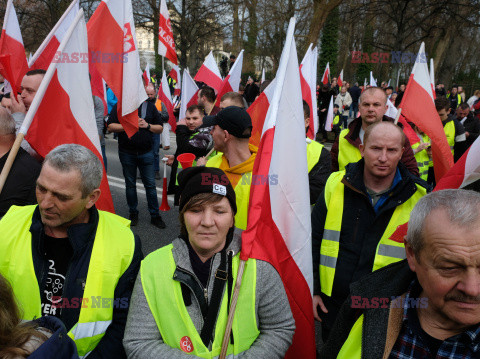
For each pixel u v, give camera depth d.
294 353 1.93
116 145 9.87
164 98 7.71
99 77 5.13
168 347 1.40
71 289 1.56
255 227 1.63
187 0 22.88
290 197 1.92
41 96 2.21
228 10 24.73
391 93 11.23
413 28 15.57
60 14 17.97
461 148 5.02
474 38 29.36
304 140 1.96
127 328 1.46
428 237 1.07
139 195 6.12
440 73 24.78
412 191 2.05
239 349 1.42
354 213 2.15
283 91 1.91
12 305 0.99
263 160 1.81
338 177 2.28
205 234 1.42
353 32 30.45
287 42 1.95
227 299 1.45
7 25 3.54
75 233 1.58
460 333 1.15
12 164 2.18
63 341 1.02
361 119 3.37
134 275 1.68
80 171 1.52
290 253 1.92
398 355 1.25
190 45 23.23
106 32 3.03
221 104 3.55
